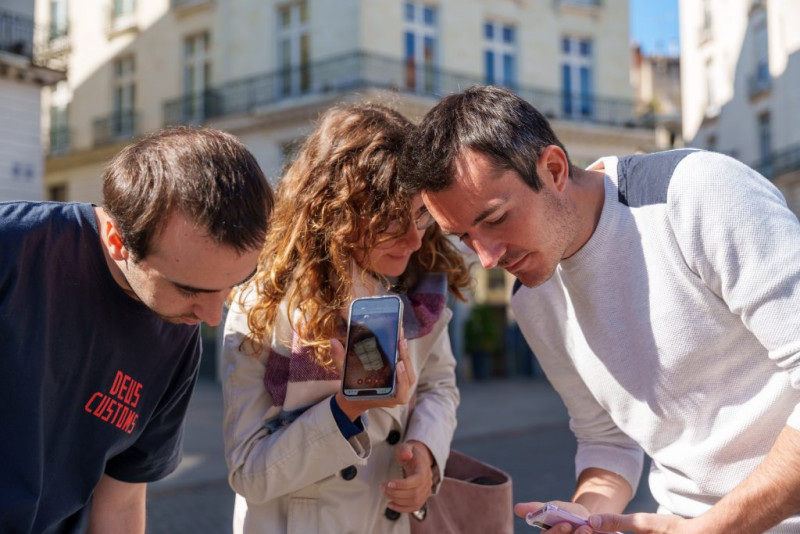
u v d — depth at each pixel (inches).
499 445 376.8
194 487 281.9
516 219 64.1
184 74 802.8
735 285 62.5
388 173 75.0
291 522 78.0
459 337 763.4
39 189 629.3
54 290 61.2
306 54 714.2
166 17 810.8
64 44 893.8
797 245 61.0
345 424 71.7
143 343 66.5
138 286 60.8
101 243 63.5
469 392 651.5
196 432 416.8
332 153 77.3
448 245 86.2
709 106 1056.2
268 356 77.6
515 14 788.6
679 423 71.2
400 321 70.3
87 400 65.1
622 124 836.6
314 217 76.6
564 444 377.1
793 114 872.3
